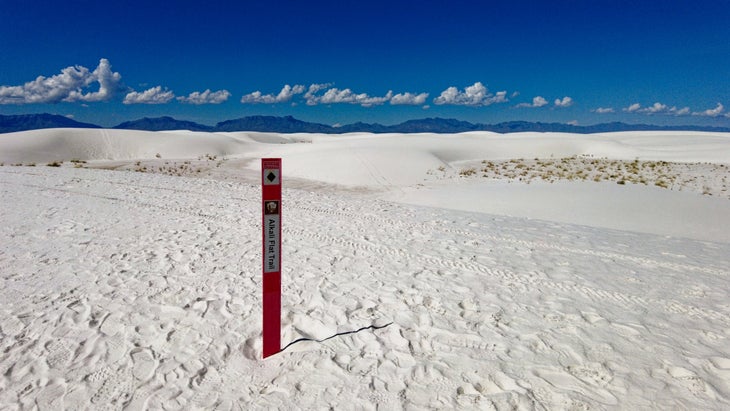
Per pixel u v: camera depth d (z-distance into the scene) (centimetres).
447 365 376
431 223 966
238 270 614
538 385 347
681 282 590
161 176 1819
